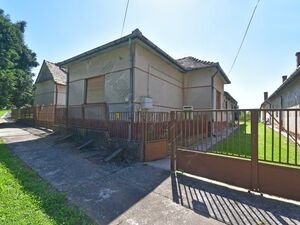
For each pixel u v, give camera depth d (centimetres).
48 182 441
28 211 307
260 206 330
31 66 2327
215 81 1233
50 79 1658
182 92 1202
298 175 337
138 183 436
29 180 438
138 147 604
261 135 1198
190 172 471
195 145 517
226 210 321
